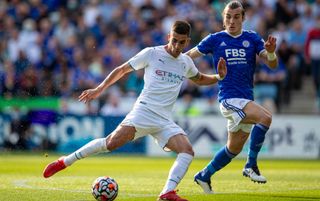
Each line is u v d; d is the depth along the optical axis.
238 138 37.12
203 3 90.75
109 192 32.59
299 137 80.62
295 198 34.72
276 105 85.06
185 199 30.89
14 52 87.25
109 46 87.06
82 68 84.62
